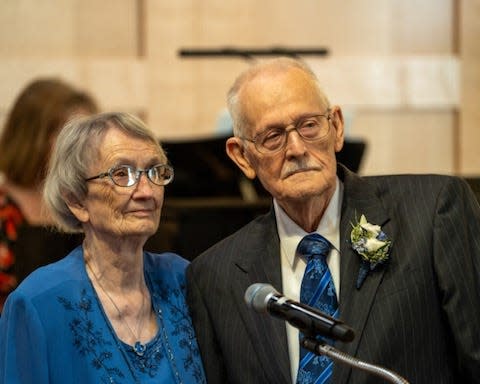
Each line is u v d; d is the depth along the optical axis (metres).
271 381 3.88
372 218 3.97
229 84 10.16
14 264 5.61
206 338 4.16
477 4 10.35
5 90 9.76
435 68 10.38
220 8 10.12
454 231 3.83
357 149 6.88
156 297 4.19
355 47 10.32
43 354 3.81
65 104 6.05
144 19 10.05
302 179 3.84
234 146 4.15
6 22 9.82
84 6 9.98
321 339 3.31
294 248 4.07
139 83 10.06
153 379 3.93
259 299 3.33
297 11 10.23
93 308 3.96
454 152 10.54
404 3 10.35
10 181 6.04
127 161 3.91
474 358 3.64
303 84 3.91
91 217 3.99
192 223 6.24
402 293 3.75
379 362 3.68
